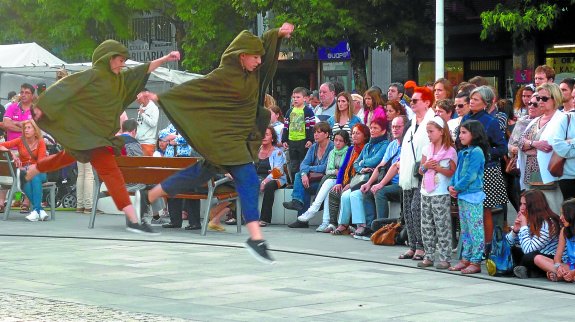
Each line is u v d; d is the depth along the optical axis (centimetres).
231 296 1029
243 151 898
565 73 2716
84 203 1914
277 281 1123
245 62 888
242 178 903
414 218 1274
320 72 3409
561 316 934
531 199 1148
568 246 1123
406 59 3109
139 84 936
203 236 1527
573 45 2694
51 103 899
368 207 1502
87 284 1098
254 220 906
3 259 1280
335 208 1580
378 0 2641
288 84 3531
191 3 3234
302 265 1243
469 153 1187
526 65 2773
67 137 907
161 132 1912
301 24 2680
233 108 895
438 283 1121
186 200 1622
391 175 1477
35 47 2608
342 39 2786
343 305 982
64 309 945
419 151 1270
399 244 1430
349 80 3334
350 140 1612
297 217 1695
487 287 1099
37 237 1526
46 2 3416
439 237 1223
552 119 1224
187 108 888
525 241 1153
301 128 1738
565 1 2470
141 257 1304
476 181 1188
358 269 1214
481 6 2845
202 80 889
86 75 910
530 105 1274
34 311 933
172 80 2408
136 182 1593
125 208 934
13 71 2425
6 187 1822
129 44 3906
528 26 2391
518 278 1152
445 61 3030
